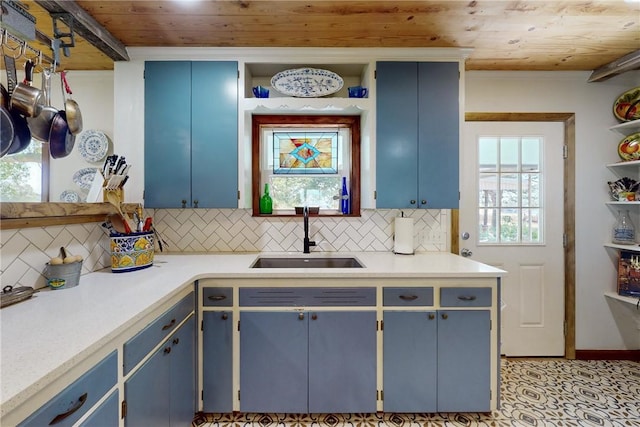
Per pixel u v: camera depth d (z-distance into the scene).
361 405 1.62
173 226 2.18
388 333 1.61
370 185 1.95
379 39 1.82
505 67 2.24
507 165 2.34
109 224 1.67
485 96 2.32
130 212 1.77
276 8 1.52
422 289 1.62
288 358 1.60
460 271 1.61
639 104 2.24
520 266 2.35
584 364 2.27
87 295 1.18
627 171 2.32
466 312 1.63
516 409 1.76
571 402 1.83
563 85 2.32
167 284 1.33
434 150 1.94
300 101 1.92
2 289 1.11
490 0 1.46
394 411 1.62
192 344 1.54
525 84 2.32
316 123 2.20
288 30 1.72
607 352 2.32
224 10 1.53
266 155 2.26
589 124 2.33
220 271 1.60
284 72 1.92
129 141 1.91
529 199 2.35
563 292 2.35
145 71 1.90
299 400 1.60
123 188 1.84
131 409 0.99
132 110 1.91
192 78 1.90
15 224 1.15
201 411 1.61
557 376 2.11
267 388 1.60
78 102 1.90
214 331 1.60
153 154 1.90
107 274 1.52
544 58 2.09
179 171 1.91
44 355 0.72
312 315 1.60
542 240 2.35
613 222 2.33
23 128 1.17
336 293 1.60
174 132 1.90
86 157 1.87
